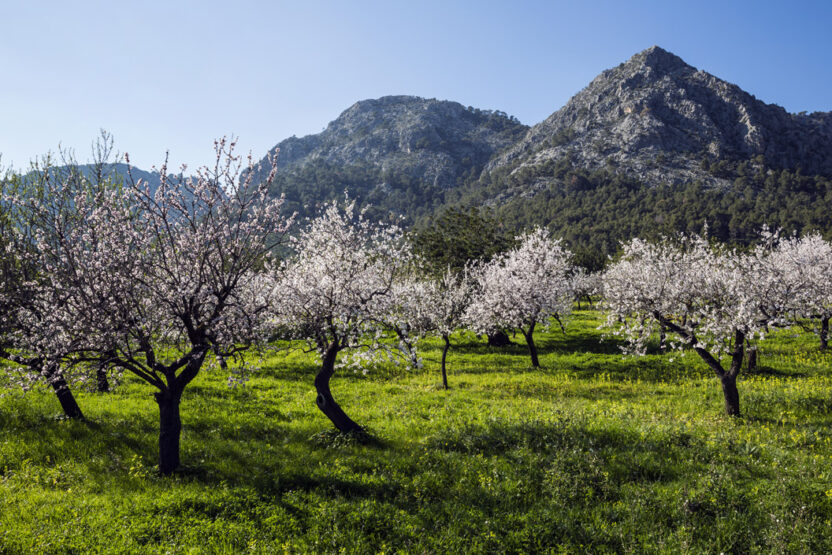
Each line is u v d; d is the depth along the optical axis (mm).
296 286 15867
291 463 12898
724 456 12945
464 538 9312
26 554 8117
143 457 13086
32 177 15055
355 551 8789
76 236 10656
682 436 14516
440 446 14484
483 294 34938
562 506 10531
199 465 12461
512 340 43656
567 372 29734
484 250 45156
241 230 12109
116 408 17578
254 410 18875
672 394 23359
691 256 22031
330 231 17234
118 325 10625
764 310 18562
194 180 11664
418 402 21000
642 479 11867
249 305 12945
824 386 22453
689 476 11852
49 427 14430
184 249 11547
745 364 28938
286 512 9984
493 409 19266
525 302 30984
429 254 44281
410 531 9430
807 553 8578
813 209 191375
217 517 9633
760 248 24906
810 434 15156
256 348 13133
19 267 11664
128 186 10953
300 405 20062
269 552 8531
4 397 16734
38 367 11750
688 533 9266
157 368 11516
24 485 10859
